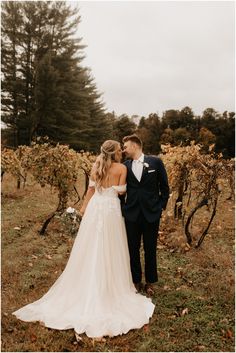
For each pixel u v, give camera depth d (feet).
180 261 19.02
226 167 20.51
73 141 127.54
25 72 122.31
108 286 14.06
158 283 16.42
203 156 21.25
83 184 49.19
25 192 38.88
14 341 11.80
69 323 12.73
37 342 11.71
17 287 15.58
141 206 15.21
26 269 17.56
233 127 184.24
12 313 13.33
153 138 209.15
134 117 240.73
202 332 12.48
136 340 12.07
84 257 14.44
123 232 15.35
